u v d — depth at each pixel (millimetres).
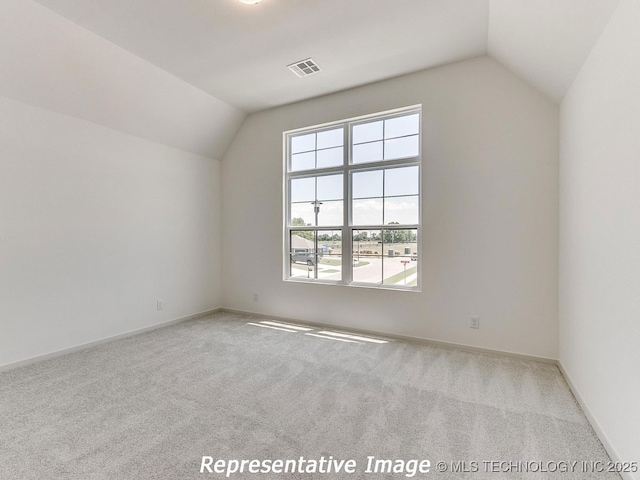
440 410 2104
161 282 4098
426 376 2617
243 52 3012
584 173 2129
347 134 3941
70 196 3189
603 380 1775
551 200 2838
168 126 3961
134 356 3068
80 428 1899
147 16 2473
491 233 3076
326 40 2828
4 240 2740
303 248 4336
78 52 2758
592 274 1973
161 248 4098
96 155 3402
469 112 3158
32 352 2904
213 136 4520
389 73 3432
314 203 4238
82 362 2922
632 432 1445
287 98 4082
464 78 3178
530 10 2062
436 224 3324
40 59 2643
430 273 3365
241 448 1727
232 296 4836
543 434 1849
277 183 4406
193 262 4523
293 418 2012
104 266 3482
